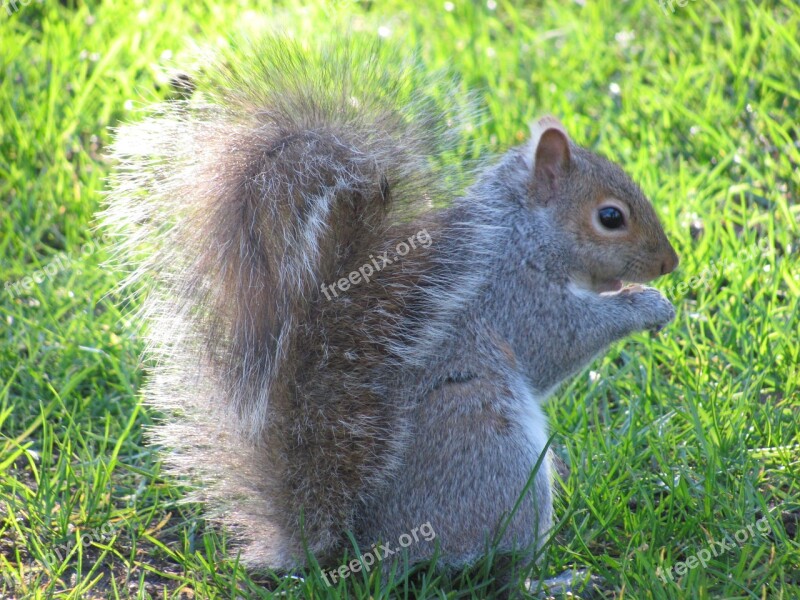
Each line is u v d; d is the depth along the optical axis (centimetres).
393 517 703
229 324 704
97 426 891
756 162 1127
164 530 789
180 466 736
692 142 1166
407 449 704
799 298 930
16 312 992
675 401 867
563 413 873
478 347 743
